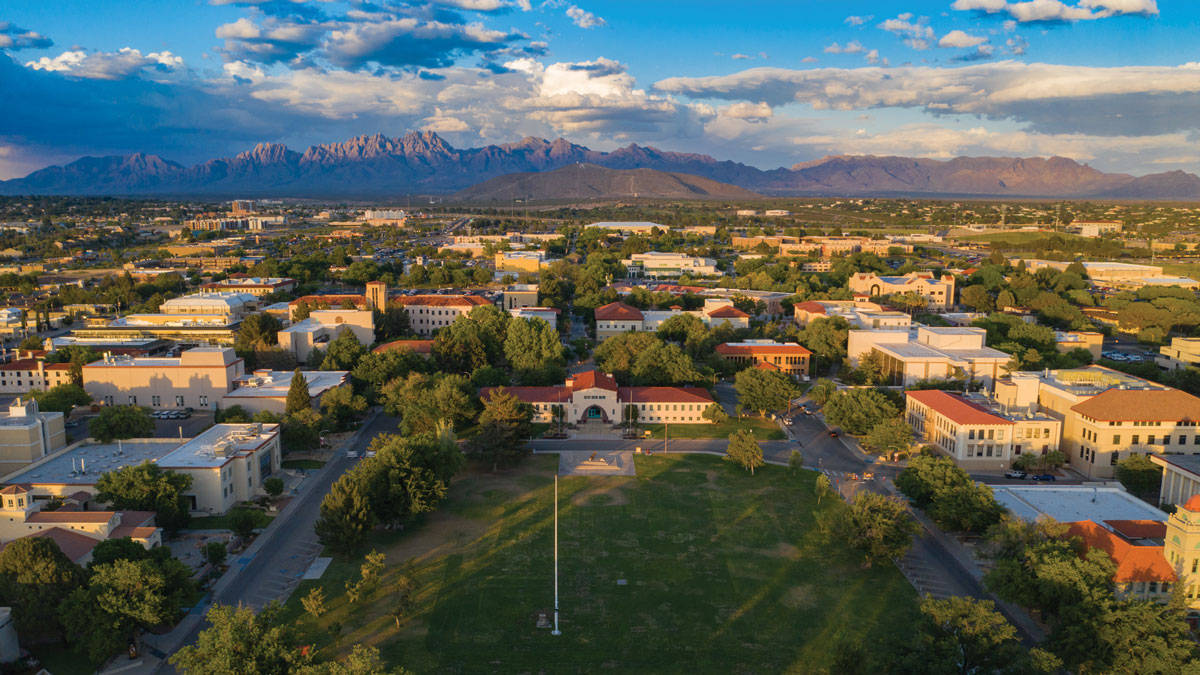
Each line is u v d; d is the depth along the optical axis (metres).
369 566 127.88
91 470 166.12
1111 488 158.88
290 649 99.88
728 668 110.69
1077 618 108.69
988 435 190.88
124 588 110.31
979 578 136.75
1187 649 100.88
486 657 112.75
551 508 167.38
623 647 115.75
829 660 112.62
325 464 194.50
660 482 183.62
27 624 108.50
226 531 154.38
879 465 196.38
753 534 154.88
